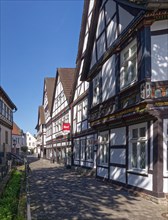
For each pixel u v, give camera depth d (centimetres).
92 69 1903
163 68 1138
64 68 3766
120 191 1376
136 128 1308
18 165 3531
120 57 1447
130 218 873
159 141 1099
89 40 1942
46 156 5606
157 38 1148
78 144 2722
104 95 1664
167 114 1107
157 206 1034
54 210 988
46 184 1661
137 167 1285
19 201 903
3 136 3444
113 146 1579
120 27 1431
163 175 1087
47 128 5528
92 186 1563
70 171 2641
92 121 1864
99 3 1767
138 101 1190
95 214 927
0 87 3014
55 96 4400
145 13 1119
